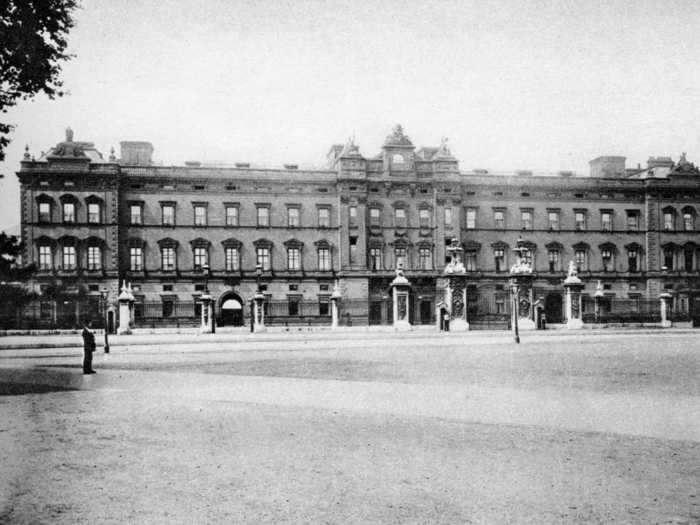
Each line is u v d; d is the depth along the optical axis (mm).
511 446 14398
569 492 11086
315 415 18156
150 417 17953
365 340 54906
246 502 10656
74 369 31953
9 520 9883
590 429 16172
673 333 65125
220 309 91812
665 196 103500
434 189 96750
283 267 93875
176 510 10289
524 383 24797
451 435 15555
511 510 10227
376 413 18422
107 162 90312
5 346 50000
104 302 79688
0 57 21516
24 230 86438
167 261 91188
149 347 48656
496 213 100438
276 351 43281
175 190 91812
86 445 14609
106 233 88188
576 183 101938
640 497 10828
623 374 27672
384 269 95375
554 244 100938
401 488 11344
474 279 98562
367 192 95562
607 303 101312
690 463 12945
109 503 10648
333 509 10297
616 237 102750
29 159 86750
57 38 22250
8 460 13328
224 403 20297
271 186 94250
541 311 74375
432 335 60594
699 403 19859
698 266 103500
